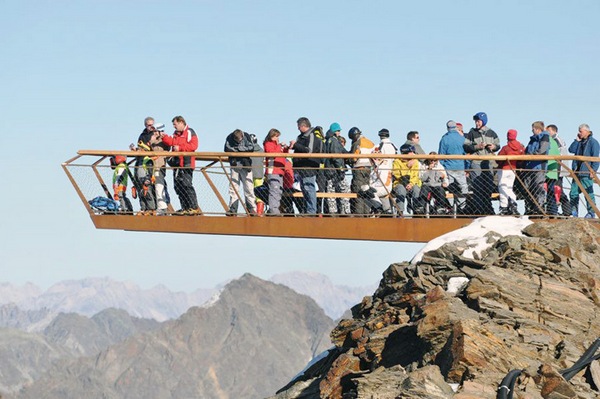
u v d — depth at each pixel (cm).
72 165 4269
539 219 3903
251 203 4128
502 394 2316
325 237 4006
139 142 4272
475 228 3300
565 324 2738
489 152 3944
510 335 2602
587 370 2538
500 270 2872
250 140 4112
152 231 4203
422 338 2622
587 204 3944
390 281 3206
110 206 4275
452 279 3000
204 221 4131
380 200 4009
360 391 2453
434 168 4000
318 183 4062
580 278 2917
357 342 2966
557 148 4044
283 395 3058
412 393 2309
